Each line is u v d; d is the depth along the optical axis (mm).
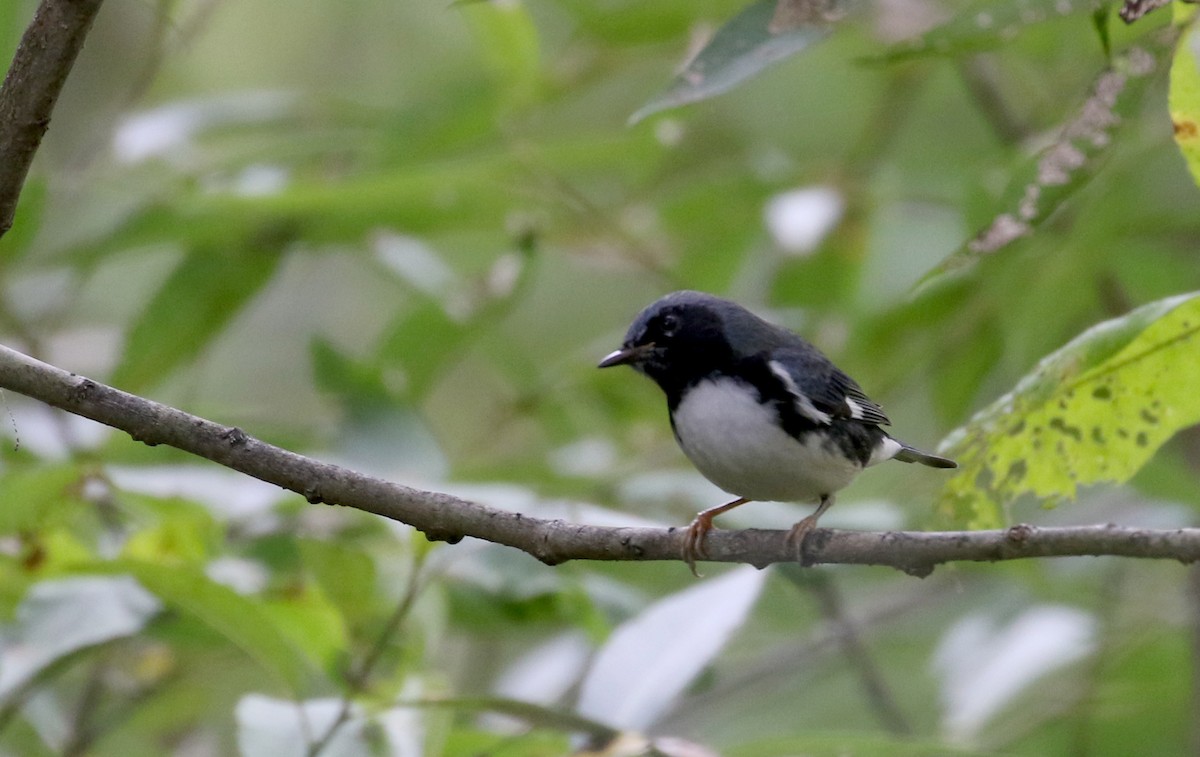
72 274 12578
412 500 6566
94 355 13328
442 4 17234
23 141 5875
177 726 11273
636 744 7027
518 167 12180
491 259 14625
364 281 18016
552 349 16969
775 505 10672
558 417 13859
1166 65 5676
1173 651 12398
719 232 13312
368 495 6535
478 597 10258
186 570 7180
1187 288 12828
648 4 12039
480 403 17234
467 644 13312
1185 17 5602
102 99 16031
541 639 12938
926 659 14305
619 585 10406
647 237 13648
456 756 8062
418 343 12703
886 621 13828
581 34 12578
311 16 17406
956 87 15664
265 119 12406
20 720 9898
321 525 9555
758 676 12977
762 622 14031
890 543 6395
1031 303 12398
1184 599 12492
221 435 6414
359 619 8859
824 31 5727
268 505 9328
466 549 8750
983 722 11156
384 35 17375
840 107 15812
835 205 12305
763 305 13789
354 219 12406
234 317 12188
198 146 13695
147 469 9539
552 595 10141
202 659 10539
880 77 14664
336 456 9938
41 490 8492
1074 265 11969
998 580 13141
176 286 11789
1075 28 12398
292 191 11211
